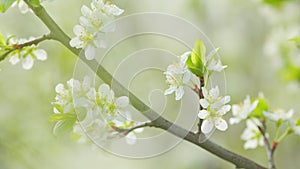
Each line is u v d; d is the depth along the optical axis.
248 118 0.81
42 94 1.59
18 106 1.56
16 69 1.61
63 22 1.64
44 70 1.62
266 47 1.21
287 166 1.90
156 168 2.07
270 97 1.83
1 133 1.41
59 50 1.62
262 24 1.88
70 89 0.70
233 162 0.73
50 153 1.52
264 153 1.96
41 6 0.70
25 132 1.51
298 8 1.22
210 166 2.01
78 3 1.65
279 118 0.79
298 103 1.73
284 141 1.86
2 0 0.70
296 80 1.11
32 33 1.67
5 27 1.65
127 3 1.83
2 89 1.58
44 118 1.57
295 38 0.86
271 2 1.20
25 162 1.37
